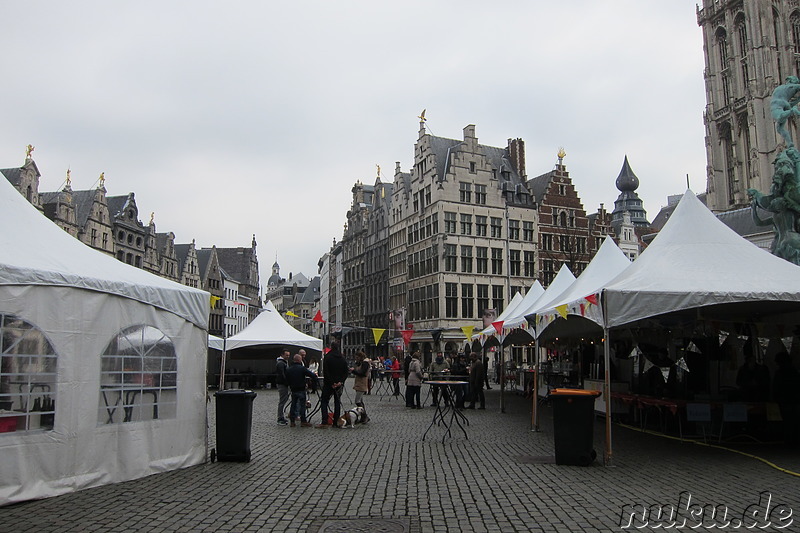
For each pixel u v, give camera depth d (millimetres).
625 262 16578
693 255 11891
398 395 27828
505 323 19656
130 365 9297
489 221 53156
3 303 7715
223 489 8359
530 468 9844
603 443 12641
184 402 10203
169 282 10758
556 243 56594
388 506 7371
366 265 69188
